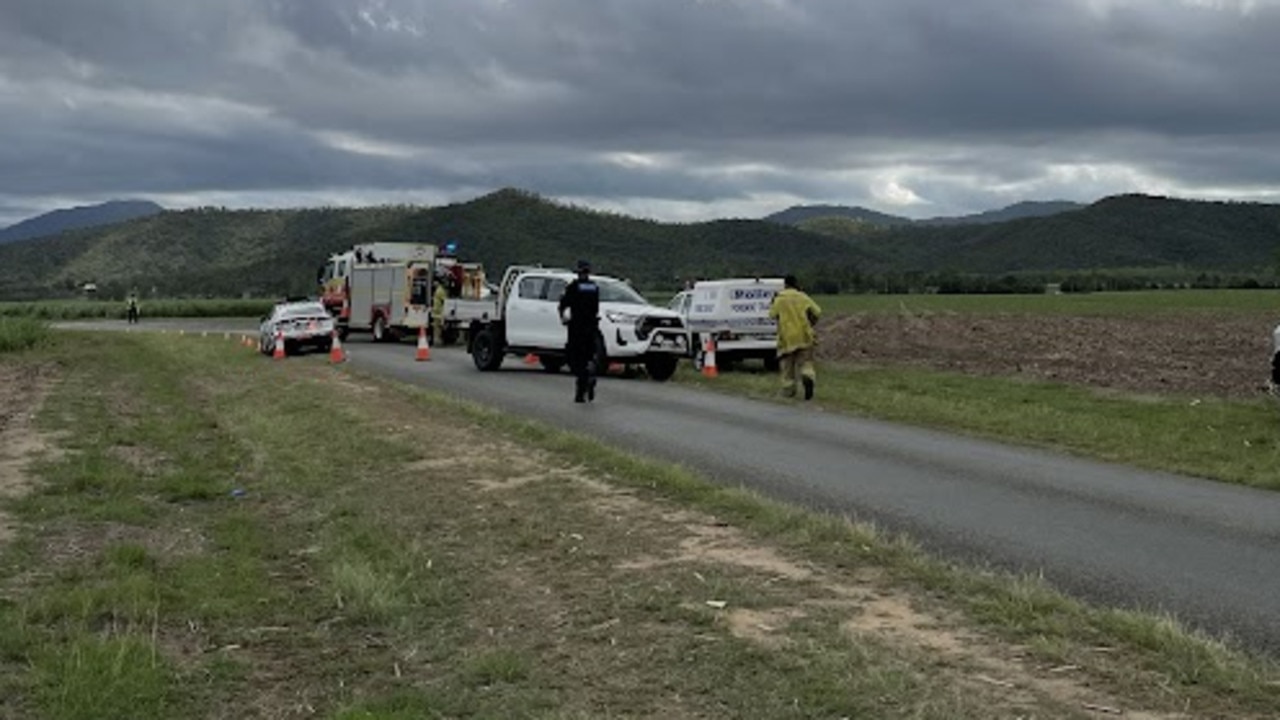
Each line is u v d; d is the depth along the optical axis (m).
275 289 141.25
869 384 22.06
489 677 5.54
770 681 5.29
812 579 7.08
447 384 21.39
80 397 19.91
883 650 5.66
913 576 7.09
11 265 176.25
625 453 11.79
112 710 5.20
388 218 172.00
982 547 8.15
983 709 4.86
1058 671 5.35
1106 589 7.04
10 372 26.23
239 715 5.26
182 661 5.96
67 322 70.19
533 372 24.72
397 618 6.64
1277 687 5.12
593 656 5.79
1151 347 34.09
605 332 22.83
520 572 7.52
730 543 8.09
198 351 33.50
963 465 11.84
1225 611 6.56
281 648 6.22
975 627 6.07
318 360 29.50
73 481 11.16
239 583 7.49
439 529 8.89
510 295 24.75
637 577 7.25
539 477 10.88
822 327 44.28
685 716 4.94
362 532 8.80
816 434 14.22
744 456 12.35
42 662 5.80
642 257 139.38
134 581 7.35
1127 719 4.75
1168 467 11.93
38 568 7.97
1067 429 14.76
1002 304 67.38
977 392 20.56
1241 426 15.53
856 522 8.62
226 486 11.23
